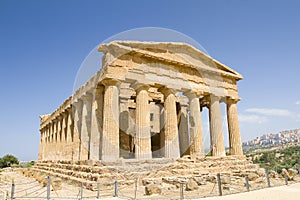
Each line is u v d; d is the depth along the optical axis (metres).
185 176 17.75
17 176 31.91
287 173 20.17
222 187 15.13
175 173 18.44
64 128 33.22
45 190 15.38
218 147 25.62
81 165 20.31
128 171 16.69
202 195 12.59
